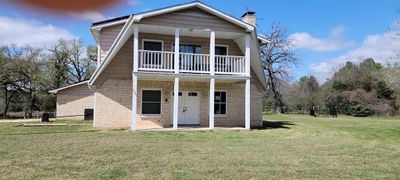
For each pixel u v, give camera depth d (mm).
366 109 43125
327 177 6914
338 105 46094
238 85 19578
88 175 6730
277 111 40719
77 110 26906
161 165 7746
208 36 18562
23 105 42844
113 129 16516
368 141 13305
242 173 7078
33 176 6578
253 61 19031
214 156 9016
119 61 17453
